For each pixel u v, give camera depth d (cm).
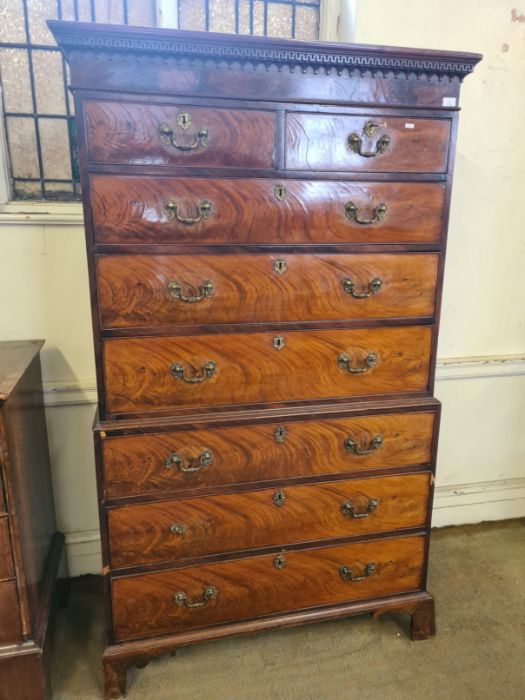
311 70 106
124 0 150
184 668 134
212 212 108
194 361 114
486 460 197
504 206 175
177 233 107
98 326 108
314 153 110
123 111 100
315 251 115
